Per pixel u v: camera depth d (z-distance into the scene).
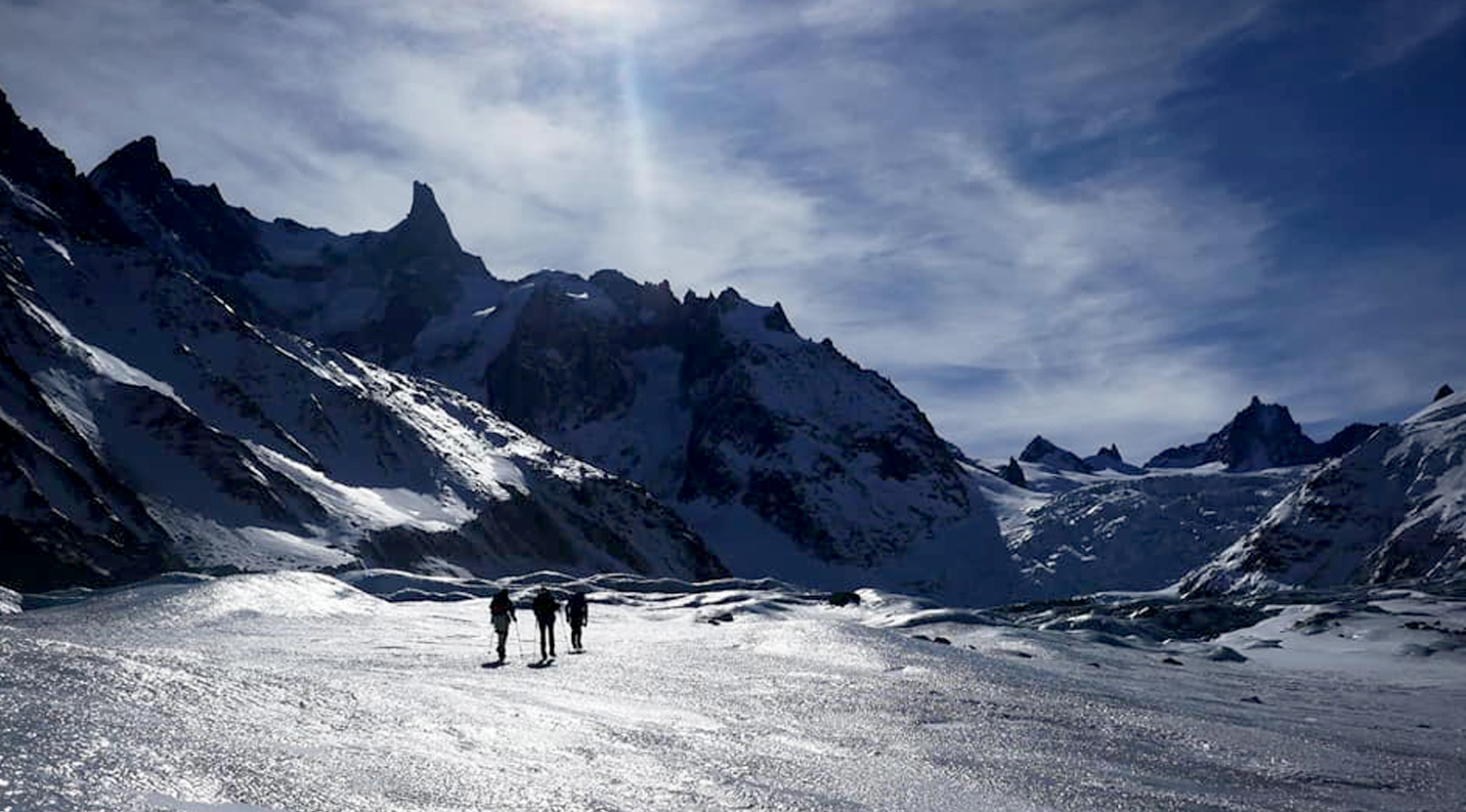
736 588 87.88
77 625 34.16
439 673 24.33
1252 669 48.62
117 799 8.13
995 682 29.69
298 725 12.80
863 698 24.00
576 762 13.15
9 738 9.35
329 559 167.75
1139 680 35.78
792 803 11.97
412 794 10.09
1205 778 16.30
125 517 156.12
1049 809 13.08
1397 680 44.69
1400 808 14.93
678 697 22.33
